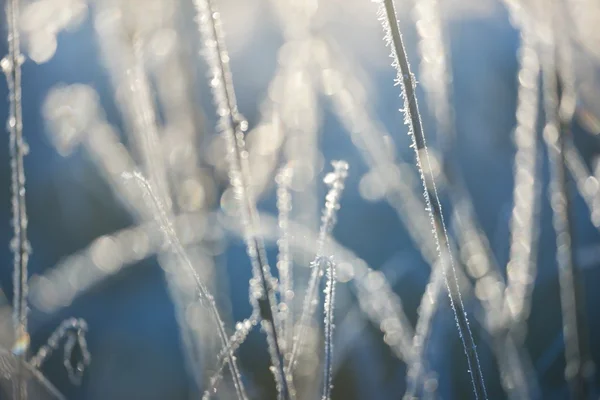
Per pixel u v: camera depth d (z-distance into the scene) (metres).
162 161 0.72
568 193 0.66
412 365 0.70
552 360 0.76
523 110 0.76
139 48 0.74
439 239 0.60
